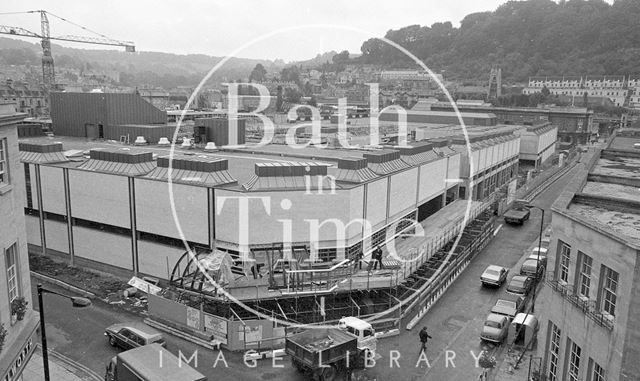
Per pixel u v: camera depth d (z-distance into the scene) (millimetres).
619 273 17734
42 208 46188
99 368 29250
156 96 148375
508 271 45562
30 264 44625
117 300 38188
